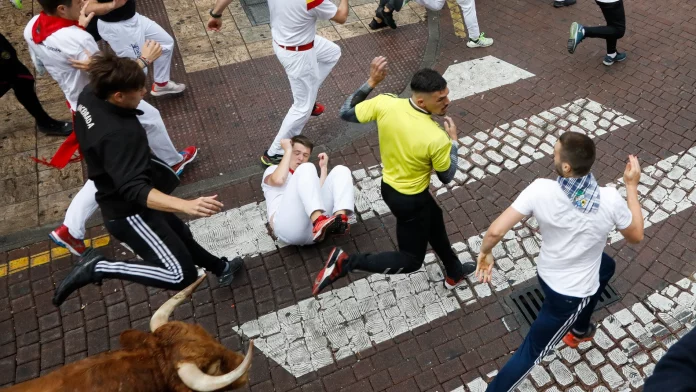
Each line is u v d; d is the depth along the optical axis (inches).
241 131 242.1
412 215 146.8
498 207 204.8
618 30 248.5
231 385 102.7
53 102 258.1
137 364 95.7
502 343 165.0
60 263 190.1
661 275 179.8
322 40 216.2
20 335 170.4
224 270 176.6
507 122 239.1
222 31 297.7
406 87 263.9
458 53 281.1
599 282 137.2
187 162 222.8
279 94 260.2
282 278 183.9
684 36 280.1
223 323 172.2
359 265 154.6
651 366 157.4
